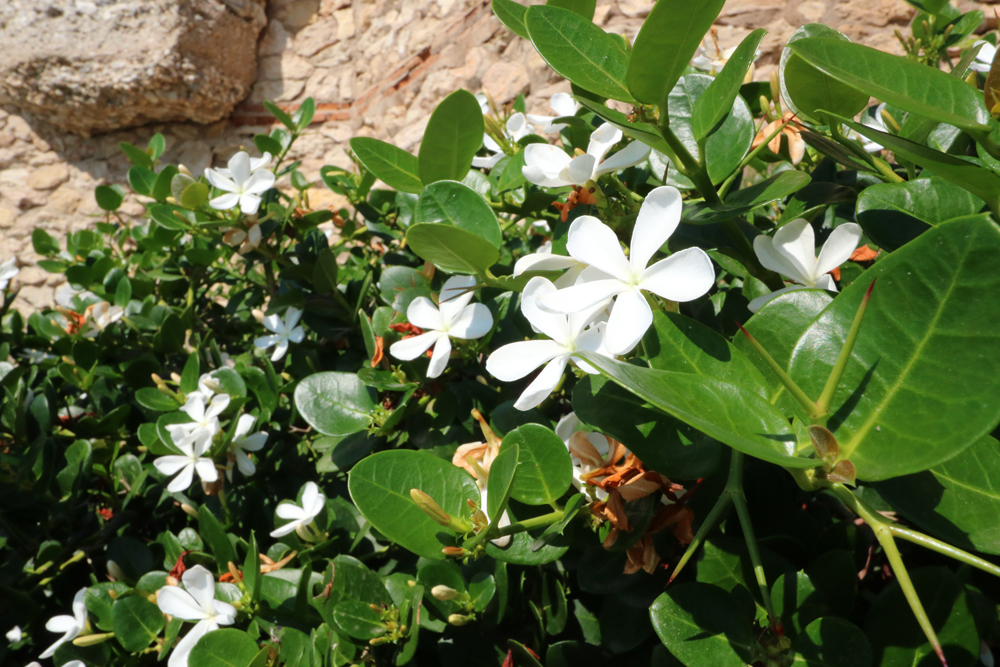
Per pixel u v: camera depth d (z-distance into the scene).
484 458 0.28
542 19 0.26
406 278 0.41
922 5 0.45
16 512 0.54
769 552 0.27
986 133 0.20
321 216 0.52
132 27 1.63
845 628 0.22
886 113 0.37
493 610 0.33
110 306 0.61
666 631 0.24
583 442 0.27
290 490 0.48
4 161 1.83
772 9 1.10
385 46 1.62
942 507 0.21
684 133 0.32
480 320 0.32
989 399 0.17
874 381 0.18
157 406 0.47
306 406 0.38
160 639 0.41
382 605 0.33
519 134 0.42
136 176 0.56
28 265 1.80
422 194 0.30
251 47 1.77
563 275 0.26
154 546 0.49
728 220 0.29
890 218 0.27
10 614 0.49
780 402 0.23
